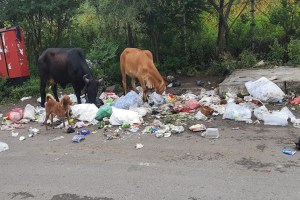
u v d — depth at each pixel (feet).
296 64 36.55
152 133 24.03
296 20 39.52
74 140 23.53
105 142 23.17
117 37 43.11
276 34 42.04
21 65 38.37
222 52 41.11
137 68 30.48
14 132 26.58
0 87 36.37
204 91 33.19
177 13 40.42
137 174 18.61
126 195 16.71
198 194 16.34
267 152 20.01
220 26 41.47
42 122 27.96
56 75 30.81
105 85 37.47
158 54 42.78
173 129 23.82
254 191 16.25
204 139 22.43
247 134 22.74
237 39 42.42
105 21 40.78
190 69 40.27
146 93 31.86
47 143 23.90
